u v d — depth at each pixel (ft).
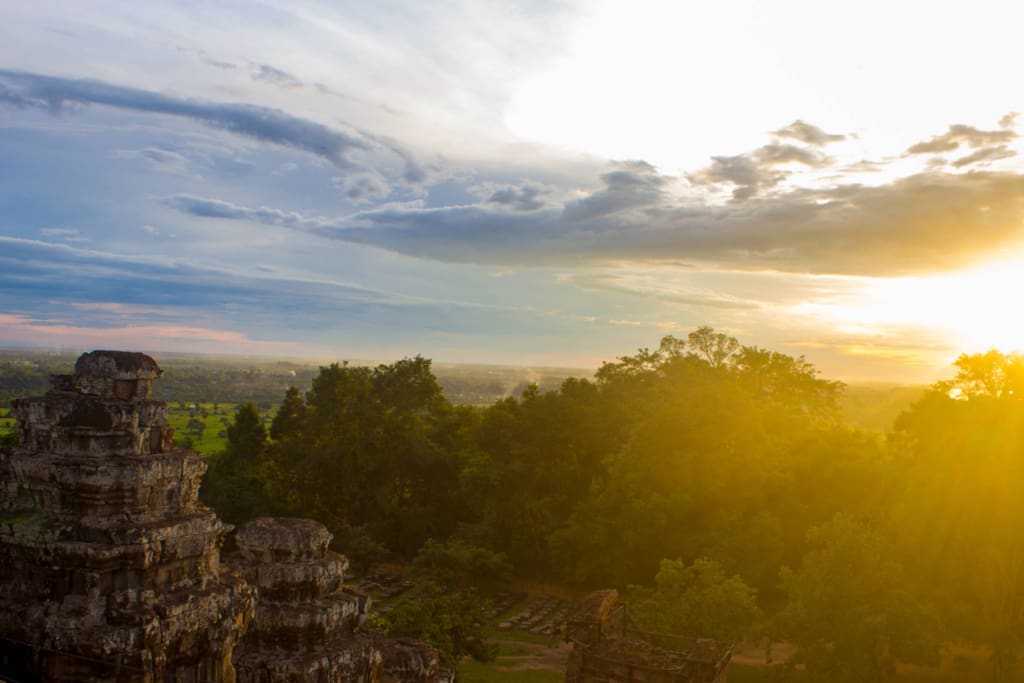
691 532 204.23
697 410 213.87
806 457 217.77
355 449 256.73
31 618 38.17
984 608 146.61
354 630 48.88
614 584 207.72
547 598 217.56
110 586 38.70
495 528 230.89
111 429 40.65
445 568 195.83
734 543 191.01
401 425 262.26
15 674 38.14
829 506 204.44
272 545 46.70
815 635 135.85
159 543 39.83
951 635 144.25
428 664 57.26
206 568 42.75
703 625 137.08
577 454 245.24
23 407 41.86
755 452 209.05
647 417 234.99
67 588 38.55
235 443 262.47
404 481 264.72
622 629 130.72
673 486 206.08
